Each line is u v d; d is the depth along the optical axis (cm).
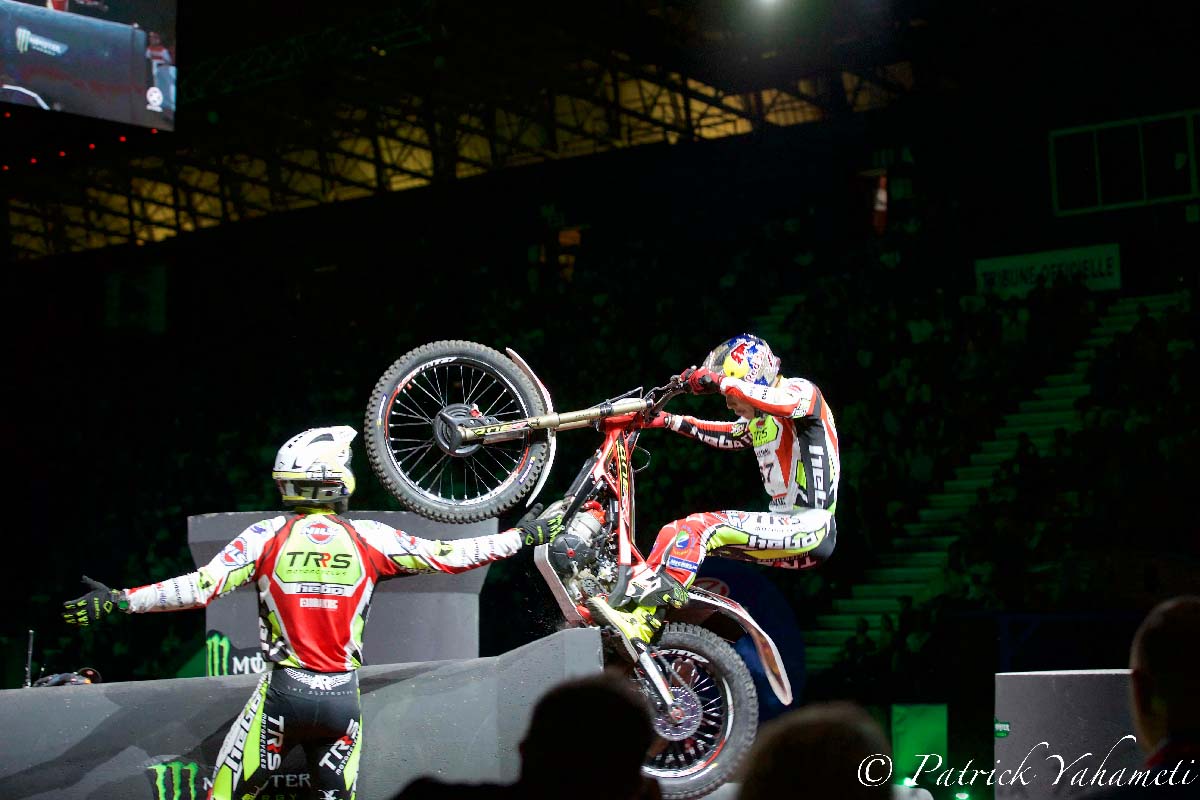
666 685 468
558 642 465
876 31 1566
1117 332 1335
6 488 1975
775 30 1584
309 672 423
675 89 1747
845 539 1262
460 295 1836
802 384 512
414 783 250
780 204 1731
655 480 1385
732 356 507
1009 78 1528
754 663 902
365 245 1952
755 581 917
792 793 195
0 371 2089
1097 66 1477
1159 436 1161
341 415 1730
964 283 1541
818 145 1644
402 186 2139
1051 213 1524
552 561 472
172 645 1410
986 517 1162
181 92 1675
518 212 1855
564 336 1686
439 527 612
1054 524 1119
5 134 1770
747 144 1691
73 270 2117
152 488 1816
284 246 1991
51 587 1761
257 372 1914
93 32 1077
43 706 441
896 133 1591
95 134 1794
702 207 1784
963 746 1048
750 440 536
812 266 1666
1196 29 1415
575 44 1672
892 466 1303
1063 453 1203
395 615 636
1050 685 526
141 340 2058
